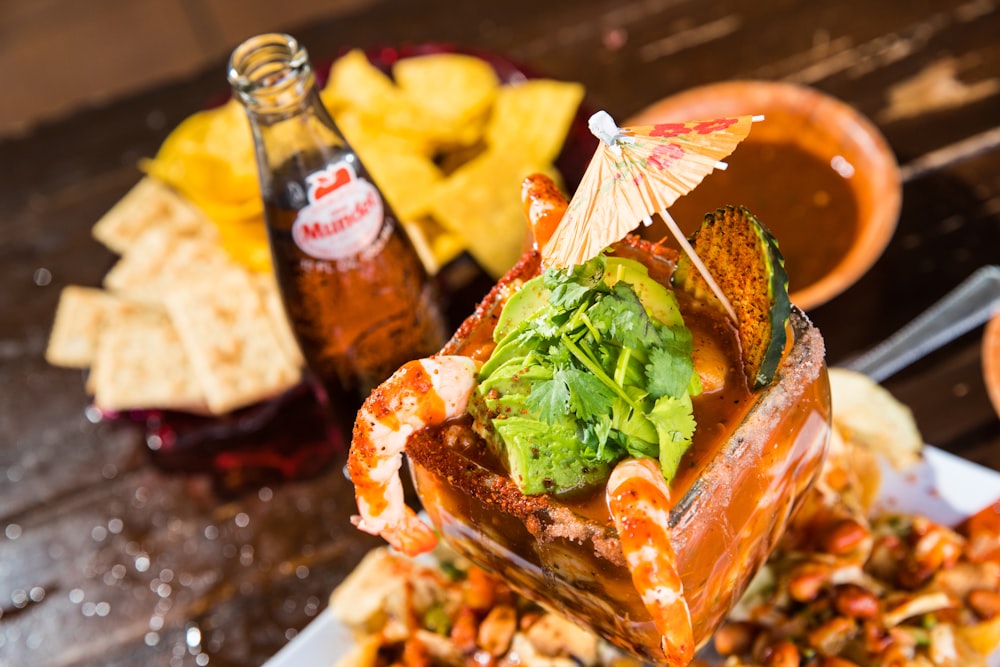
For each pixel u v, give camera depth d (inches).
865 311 24.9
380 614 21.0
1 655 23.4
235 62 21.4
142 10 51.4
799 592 19.7
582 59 30.6
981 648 19.3
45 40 51.0
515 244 25.2
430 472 17.2
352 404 23.9
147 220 28.4
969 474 21.0
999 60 28.1
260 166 21.7
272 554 23.8
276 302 26.1
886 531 20.6
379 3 33.8
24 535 24.8
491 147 27.3
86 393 26.5
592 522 16.1
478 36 32.1
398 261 22.9
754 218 16.0
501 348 16.9
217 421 25.1
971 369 23.8
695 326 17.2
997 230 25.5
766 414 16.4
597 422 16.2
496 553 17.7
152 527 24.5
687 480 16.4
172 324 26.5
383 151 27.0
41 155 31.2
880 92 28.3
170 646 23.1
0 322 27.9
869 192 24.9
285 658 20.9
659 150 15.8
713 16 30.7
